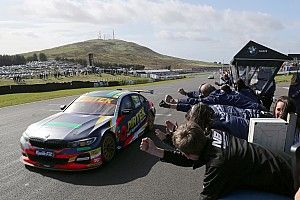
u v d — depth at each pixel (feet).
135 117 24.20
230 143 6.97
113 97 23.25
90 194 14.75
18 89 94.89
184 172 18.03
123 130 21.63
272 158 6.66
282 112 10.34
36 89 100.48
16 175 17.22
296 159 5.95
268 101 23.50
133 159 20.30
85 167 17.61
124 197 14.43
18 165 18.93
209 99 13.97
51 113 42.55
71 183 16.12
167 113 40.98
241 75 23.88
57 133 17.92
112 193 14.89
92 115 21.01
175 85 122.52
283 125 7.86
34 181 16.37
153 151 8.34
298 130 8.89
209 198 6.70
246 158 6.58
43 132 18.11
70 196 14.52
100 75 256.52
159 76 226.99
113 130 20.03
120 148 21.31
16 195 14.65
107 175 17.35
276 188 6.54
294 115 7.85
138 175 17.40
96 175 17.34
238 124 10.67
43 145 17.51
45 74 230.89
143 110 26.20
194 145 6.81
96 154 17.94
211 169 6.65
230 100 13.79
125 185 15.90
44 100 61.31
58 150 17.24
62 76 239.91
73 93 81.76
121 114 21.86
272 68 22.80
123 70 306.35
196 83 138.72
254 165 6.52
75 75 249.96
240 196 6.48
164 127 30.73
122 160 20.10
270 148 7.86
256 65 23.07
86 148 17.52
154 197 14.46
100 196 14.52
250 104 13.73
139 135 25.20
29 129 18.89
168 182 16.43
